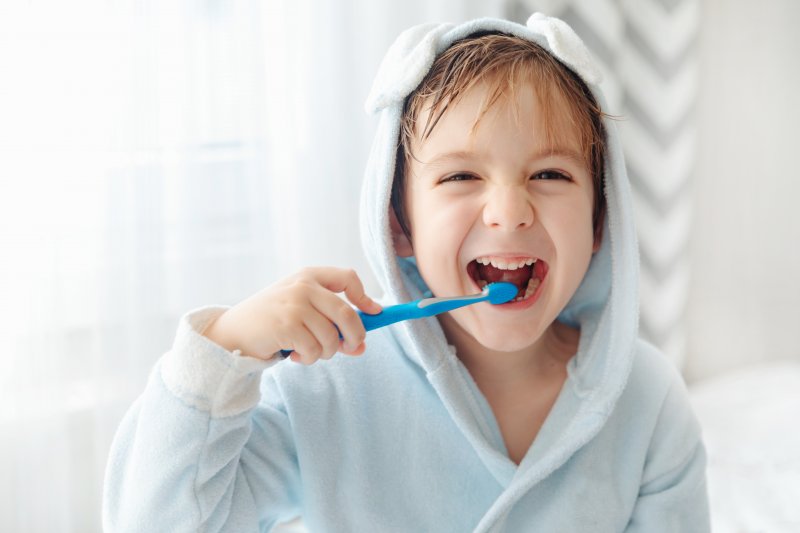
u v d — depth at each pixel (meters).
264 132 1.42
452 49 0.70
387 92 0.69
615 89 1.69
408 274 0.79
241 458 0.70
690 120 1.75
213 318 0.64
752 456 1.42
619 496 0.76
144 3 1.28
